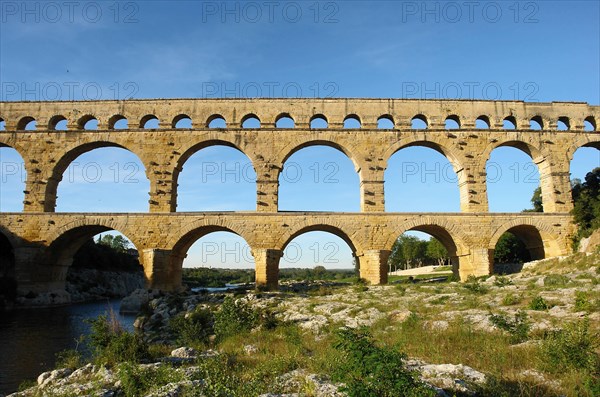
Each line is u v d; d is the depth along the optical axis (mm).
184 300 41062
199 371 15070
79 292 69188
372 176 50156
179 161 50344
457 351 16422
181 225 47594
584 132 52531
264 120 51781
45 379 16516
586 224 47312
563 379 12461
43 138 50969
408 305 29094
